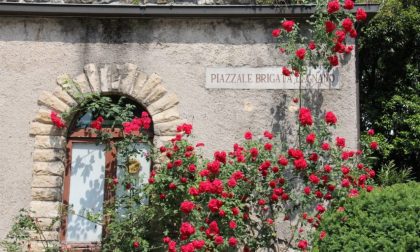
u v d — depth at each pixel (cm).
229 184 504
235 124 625
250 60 638
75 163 630
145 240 554
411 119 949
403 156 1036
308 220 538
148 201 595
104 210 590
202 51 640
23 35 636
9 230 596
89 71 631
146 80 632
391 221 405
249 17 641
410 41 1005
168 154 546
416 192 430
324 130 584
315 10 609
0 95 622
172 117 624
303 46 629
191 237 498
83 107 627
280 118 625
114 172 626
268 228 573
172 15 633
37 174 605
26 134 616
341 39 575
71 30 641
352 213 447
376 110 1011
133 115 643
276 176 561
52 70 631
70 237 612
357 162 575
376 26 974
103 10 624
